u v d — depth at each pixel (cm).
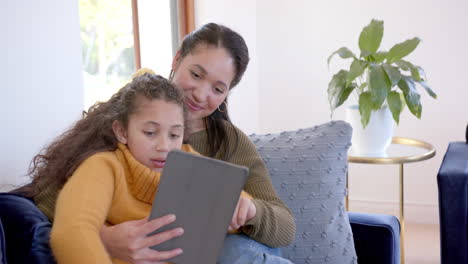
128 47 257
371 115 222
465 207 188
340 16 316
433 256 268
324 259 149
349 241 154
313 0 320
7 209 97
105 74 246
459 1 293
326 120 329
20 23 143
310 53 326
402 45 221
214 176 91
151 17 267
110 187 101
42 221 96
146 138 107
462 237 190
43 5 151
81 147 109
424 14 299
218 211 92
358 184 328
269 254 116
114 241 94
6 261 86
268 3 329
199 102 130
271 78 336
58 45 157
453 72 298
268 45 333
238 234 123
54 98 155
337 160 154
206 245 93
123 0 252
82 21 232
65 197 95
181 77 130
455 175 189
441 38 298
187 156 92
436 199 312
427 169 312
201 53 128
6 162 140
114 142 110
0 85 138
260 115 342
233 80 135
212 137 139
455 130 302
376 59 224
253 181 134
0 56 138
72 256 87
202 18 280
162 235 93
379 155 225
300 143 154
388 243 162
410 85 215
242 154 138
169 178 93
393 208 321
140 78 113
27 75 146
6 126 140
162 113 106
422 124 307
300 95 332
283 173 150
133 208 105
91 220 92
